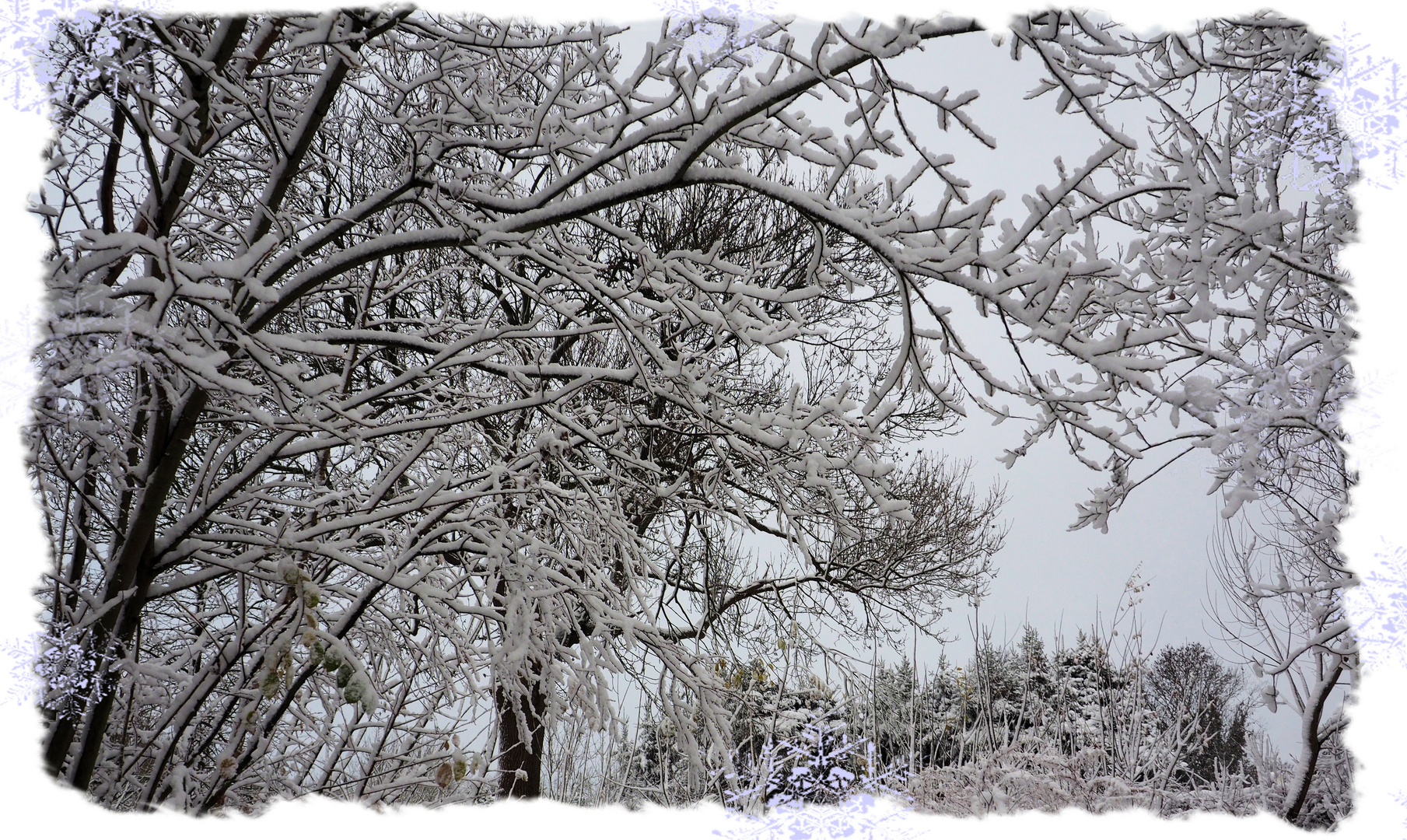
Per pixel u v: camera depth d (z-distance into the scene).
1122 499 3.48
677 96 3.38
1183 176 3.36
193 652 4.48
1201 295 3.28
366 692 3.12
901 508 3.61
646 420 5.05
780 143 3.58
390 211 4.97
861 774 4.77
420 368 4.18
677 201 8.52
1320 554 4.91
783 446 3.93
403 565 4.15
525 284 4.32
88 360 2.62
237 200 5.00
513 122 3.87
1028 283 3.08
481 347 4.97
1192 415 3.11
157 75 3.76
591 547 4.86
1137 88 3.65
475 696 4.25
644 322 4.27
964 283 3.12
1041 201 3.05
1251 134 3.77
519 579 4.40
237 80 3.63
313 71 4.44
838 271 3.92
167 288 2.90
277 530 4.07
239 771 4.27
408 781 4.69
